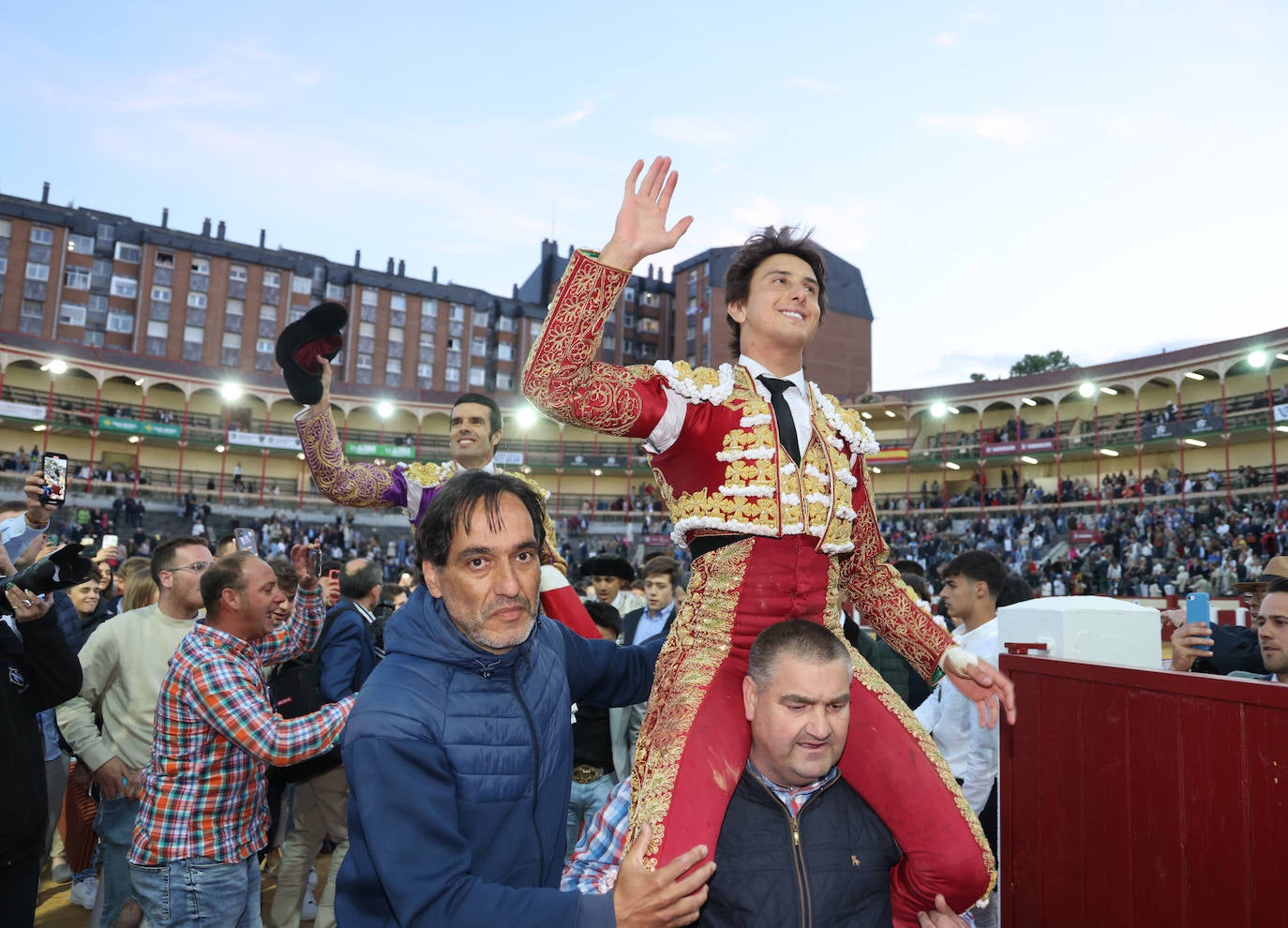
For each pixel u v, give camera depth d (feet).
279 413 154.81
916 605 7.65
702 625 6.59
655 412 6.39
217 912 10.24
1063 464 138.10
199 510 130.00
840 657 6.08
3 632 9.59
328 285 192.75
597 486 165.37
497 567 6.04
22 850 9.56
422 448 158.61
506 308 213.05
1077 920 7.68
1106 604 8.90
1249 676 12.37
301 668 14.46
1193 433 117.19
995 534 118.32
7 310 161.38
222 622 10.64
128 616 13.03
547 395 6.07
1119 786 7.32
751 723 6.39
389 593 24.27
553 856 6.33
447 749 5.88
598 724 16.07
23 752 9.66
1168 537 93.50
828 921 6.34
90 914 16.35
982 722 7.39
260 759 9.86
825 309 7.41
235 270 181.57
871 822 6.69
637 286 222.07
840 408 7.43
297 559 13.99
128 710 12.60
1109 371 128.57
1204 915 6.52
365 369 192.95
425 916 5.26
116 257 172.14
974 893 6.32
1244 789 6.28
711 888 6.40
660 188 6.35
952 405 143.02
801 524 6.47
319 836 15.33
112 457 142.41
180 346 174.81
